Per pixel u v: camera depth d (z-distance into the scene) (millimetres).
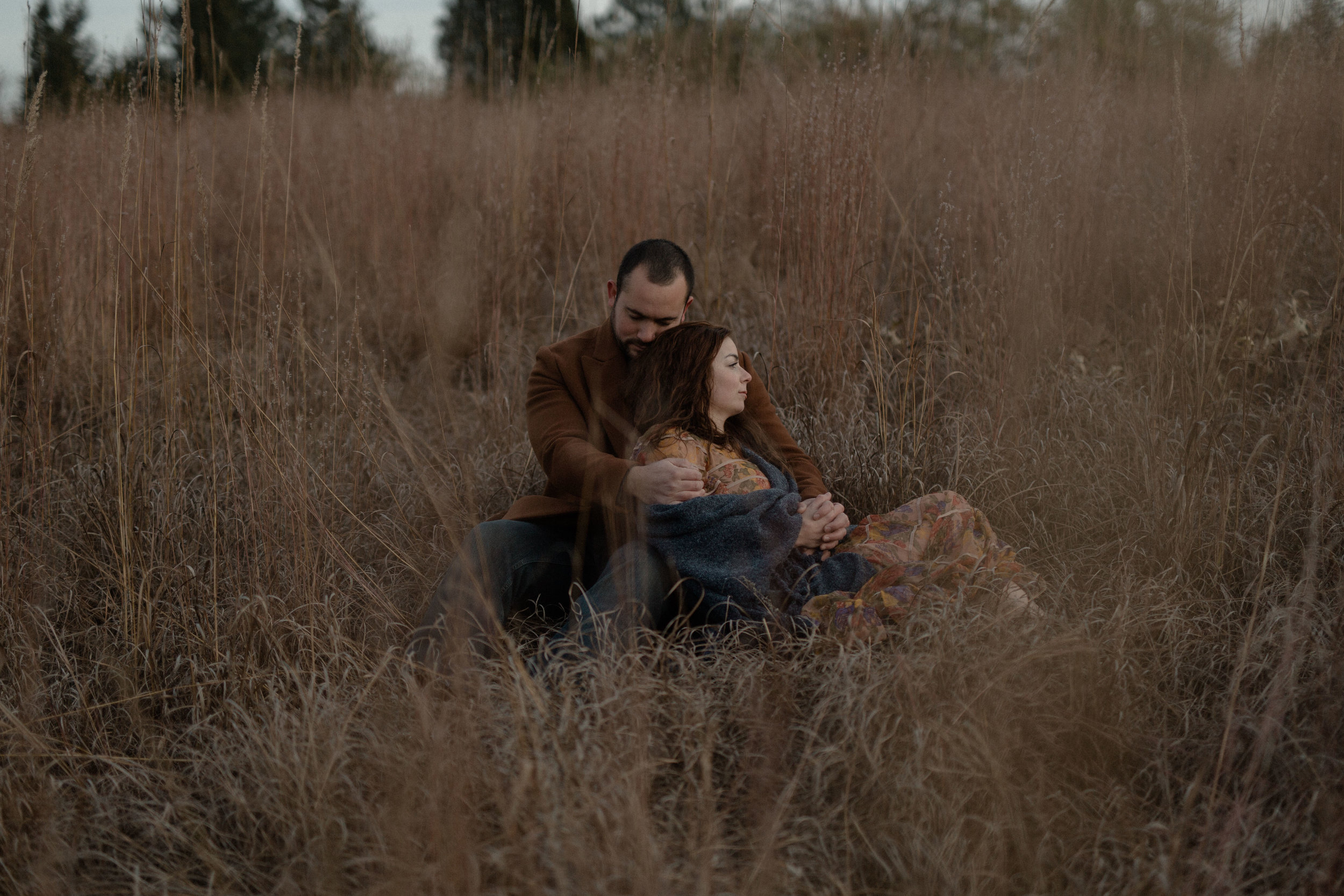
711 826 1438
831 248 3275
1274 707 1600
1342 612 1931
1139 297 3668
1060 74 4039
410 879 1329
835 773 1622
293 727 1738
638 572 2004
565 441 2270
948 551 2182
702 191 4512
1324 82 3488
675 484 2021
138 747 1892
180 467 2736
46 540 2363
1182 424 2639
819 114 3361
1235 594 2242
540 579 2195
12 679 2000
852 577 2146
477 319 3541
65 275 3301
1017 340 3008
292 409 2787
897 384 3217
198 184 2645
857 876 1498
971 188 3854
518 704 1631
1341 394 2604
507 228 4254
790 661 1941
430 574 2482
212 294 2588
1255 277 3148
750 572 2045
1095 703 1766
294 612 2164
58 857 1499
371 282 4422
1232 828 1448
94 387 3158
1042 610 2066
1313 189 3457
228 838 1601
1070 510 2633
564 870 1331
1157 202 3744
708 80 5055
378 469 2775
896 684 1715
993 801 1518
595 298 3980
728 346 2266
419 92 5676
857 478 2830
